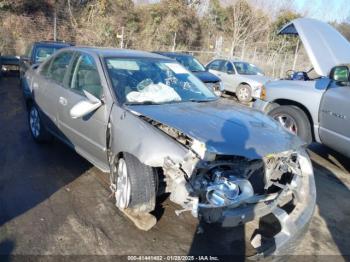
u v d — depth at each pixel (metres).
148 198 3.07
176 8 25.94
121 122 3.33
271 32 27.09
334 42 5.87
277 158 3.24
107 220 3.37
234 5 26.84
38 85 5.15
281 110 6.07
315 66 5.57
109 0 22.89
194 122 3.13
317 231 3.61
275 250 2.86
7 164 4.50
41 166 4.50
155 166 2.97
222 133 2.98
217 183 2.76
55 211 3.46
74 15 21.14
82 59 4.31
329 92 5.30
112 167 3.47
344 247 3.36
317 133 5.52
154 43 24.30
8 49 16.72
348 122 4.88
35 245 2.93
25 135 5.77
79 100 3.98
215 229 3.40
